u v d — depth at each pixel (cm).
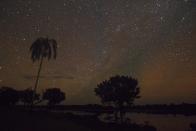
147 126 4106
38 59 5822
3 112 4016
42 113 5134
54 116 4644
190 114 8138
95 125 3766
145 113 8706
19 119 3400
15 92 7700
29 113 4638
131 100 5988
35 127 2919
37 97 8094
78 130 3050
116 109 6081
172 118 6250
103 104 6172
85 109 11381
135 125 4103
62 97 8725
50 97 8619
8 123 2961
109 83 5997
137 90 5988
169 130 3969
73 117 4912
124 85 5922
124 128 3703
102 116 6159
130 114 8075
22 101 7906
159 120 5644
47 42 5800
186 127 4362
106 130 3384
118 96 5875
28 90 8012
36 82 5900
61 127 3128
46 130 2802
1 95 7544
